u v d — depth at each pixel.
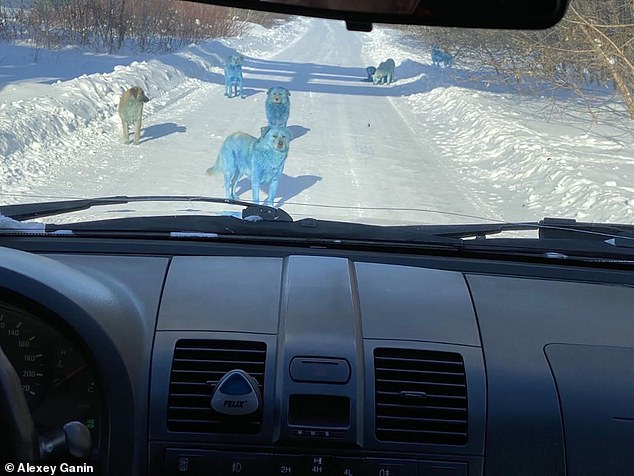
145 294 2.38
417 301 2.43
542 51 13.87
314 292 2.41
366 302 2.39
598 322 2.41
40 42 18.48
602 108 14.35
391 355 2.19
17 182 7.96
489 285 2.60
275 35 35.59
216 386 2.07
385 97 17.80
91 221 3.00
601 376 2.20
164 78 16.80
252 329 2.23
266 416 2.08
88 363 2.08
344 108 15.48
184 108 13.80
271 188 7.70
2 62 15.84
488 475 2.10
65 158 9.30
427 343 2.22
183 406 2.10
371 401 2.10
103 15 20.25
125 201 3.18
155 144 10.52
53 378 2.10
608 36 12.45
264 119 13.03
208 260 2.64
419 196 8.59
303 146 11.08
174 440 2.09
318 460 2.06
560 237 3.09
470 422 2.11
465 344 2.24
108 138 10.71
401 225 3.29
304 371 2.11
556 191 9.05
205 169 9.13
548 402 2.15
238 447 2.07
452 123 14.38
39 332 2.09
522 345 2.27
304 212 3.86
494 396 2.14
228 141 7.68
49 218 3.28
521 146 11.41
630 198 8.48
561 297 2.56
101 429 2.09
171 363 2.16
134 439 2.09
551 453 2.11
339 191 8.51
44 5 20.06
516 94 16.44
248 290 2.43
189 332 2.22
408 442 2.08
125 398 2.08
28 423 1.59
